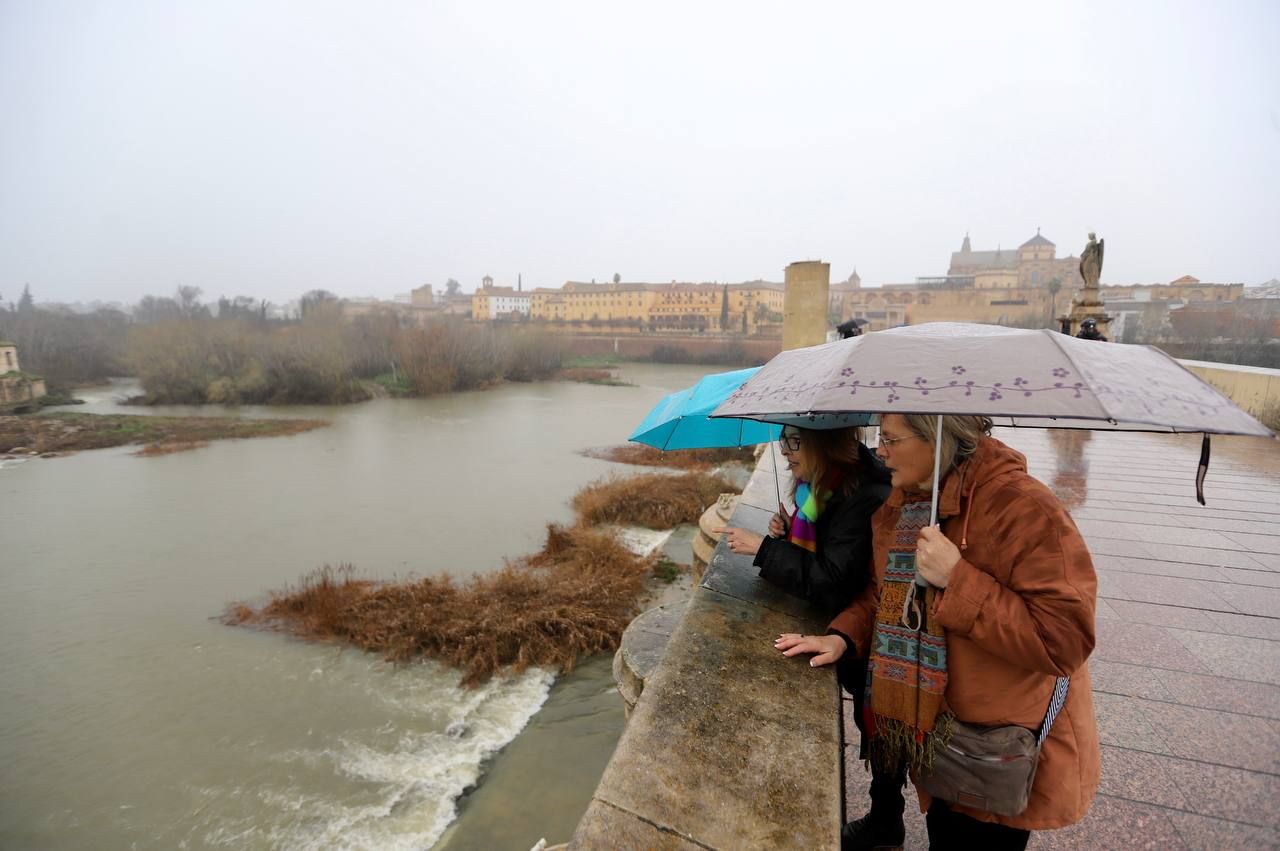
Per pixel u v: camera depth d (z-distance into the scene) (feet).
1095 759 4.57
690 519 58.70
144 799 25.94
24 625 41.86
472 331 225.35
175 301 410.93
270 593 46.37
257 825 24.38
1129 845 7.12
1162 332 85.66
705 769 4.54
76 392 189.57
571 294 372.99
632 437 9.86
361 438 113.50
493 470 86.79
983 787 4.30
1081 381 3.50
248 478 84.07
